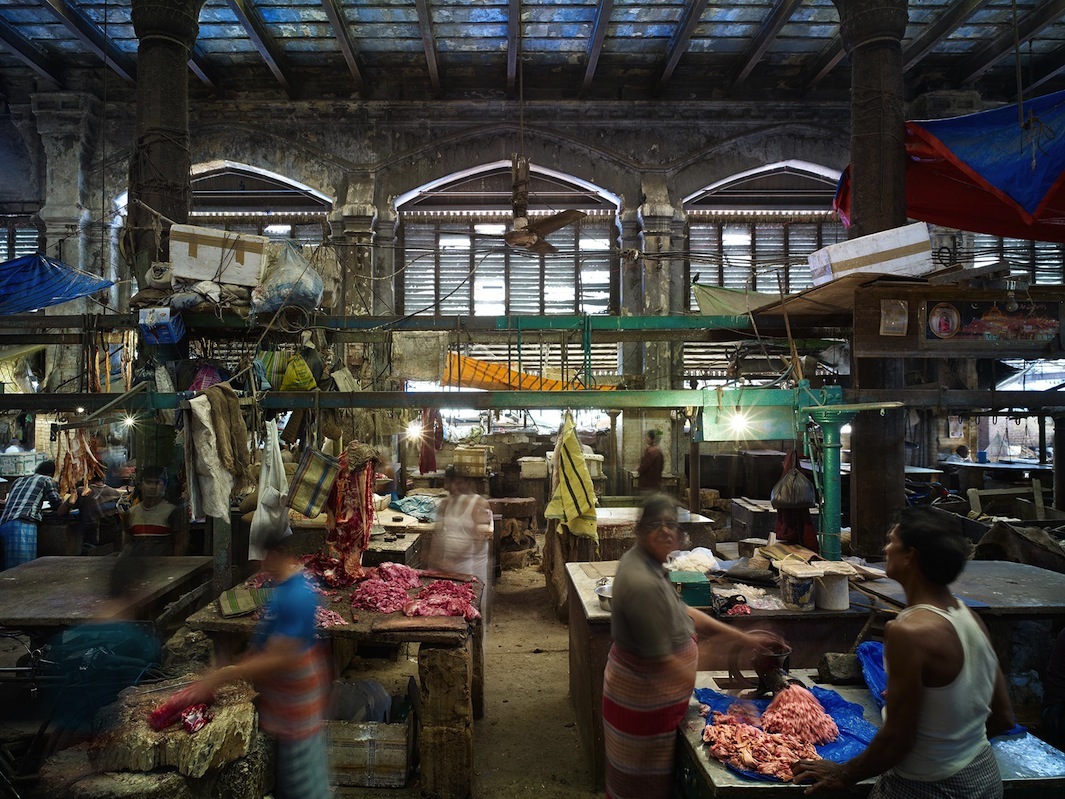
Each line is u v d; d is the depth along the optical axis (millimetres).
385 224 12375
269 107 12125
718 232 13117
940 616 2215
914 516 2338
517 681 5645
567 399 5258
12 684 5066
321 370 6027
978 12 10281
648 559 2869
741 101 12203
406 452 11047
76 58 11523
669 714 2816
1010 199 6520
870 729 2939
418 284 12875
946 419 13375
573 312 12898
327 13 9656
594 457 10391
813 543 5000
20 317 6273
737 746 2701
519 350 6520
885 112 6766
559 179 12734
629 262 12531
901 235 5809
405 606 4270
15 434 11219
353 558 4840
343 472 4902
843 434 12719
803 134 12453
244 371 5512
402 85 12273
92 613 4156
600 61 11891
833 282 5355
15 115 11992
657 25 10750
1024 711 4691
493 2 10000
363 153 12328
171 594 5395
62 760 3223
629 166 12438
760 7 10234
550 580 7465
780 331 6824
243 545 6238
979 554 6176
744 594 4434
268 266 6160
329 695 4215
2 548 7078
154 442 5910
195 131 12203
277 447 4875
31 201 12047
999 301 5516
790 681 3297
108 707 3404
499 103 12195
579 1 9984
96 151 12047
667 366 12047
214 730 3061
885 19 6723
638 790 2812
